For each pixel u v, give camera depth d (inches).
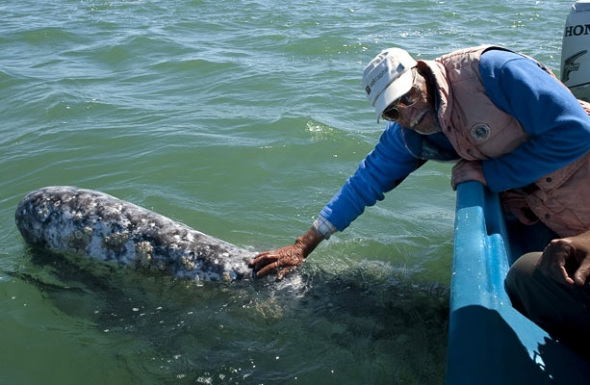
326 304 137.4
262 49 371.6
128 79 319.0
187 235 149.9
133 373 127.0
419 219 184.9
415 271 155.2
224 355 129.6
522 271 92.2
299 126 243.4
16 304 145.6
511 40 381.4
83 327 139.1
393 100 105.0
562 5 481.4
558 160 103.9
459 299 88.3
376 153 133.7
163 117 261.4
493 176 114.5
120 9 508.4
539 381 82.6
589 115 111.9
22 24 452.8
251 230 179.2
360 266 156.3
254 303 138.8
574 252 85.4
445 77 108.7
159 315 140.6
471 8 481.1
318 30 416.5
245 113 262.8
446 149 119.6
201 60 342.6
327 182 206.1
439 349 125.6
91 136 242.5
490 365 78.6
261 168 215.0
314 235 140.6
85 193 159.3
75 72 332.8
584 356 92.3
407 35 399.9
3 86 309.1
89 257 153.0
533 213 127.7
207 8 506.6
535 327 92.7
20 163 222.5
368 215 187.2
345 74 317.4
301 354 128.0
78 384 124.5
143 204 192.1
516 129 107.8
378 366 123.3
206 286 143.4
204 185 205.0
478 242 100.8
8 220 183.9
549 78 102.3
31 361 129.6
